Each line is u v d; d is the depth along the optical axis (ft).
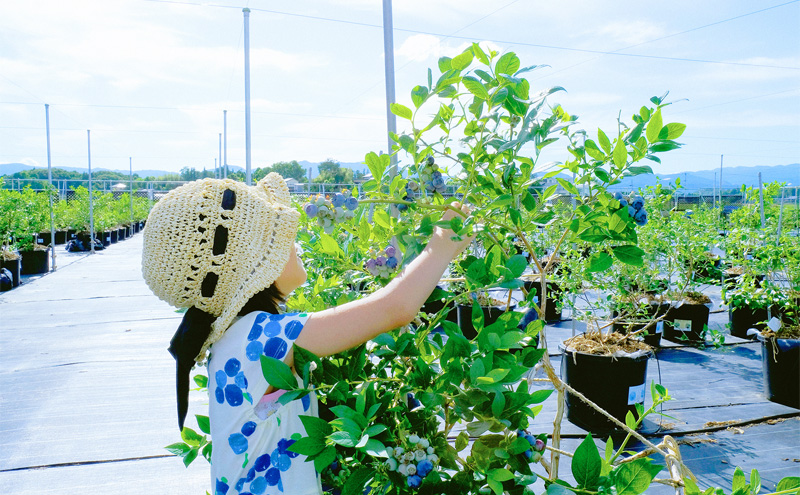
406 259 3.58
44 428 11.07
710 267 16.35
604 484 2.74
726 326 19.44
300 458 3.08
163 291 3.15
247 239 3.14
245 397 3.00
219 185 3.22
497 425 3.01
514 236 4.55
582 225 3.80
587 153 3.76
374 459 3.11
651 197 15.43
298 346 2.91
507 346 3.09
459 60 3.54
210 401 3.19
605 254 3.81
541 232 12.89
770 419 11.69
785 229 22.47
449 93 3.70
